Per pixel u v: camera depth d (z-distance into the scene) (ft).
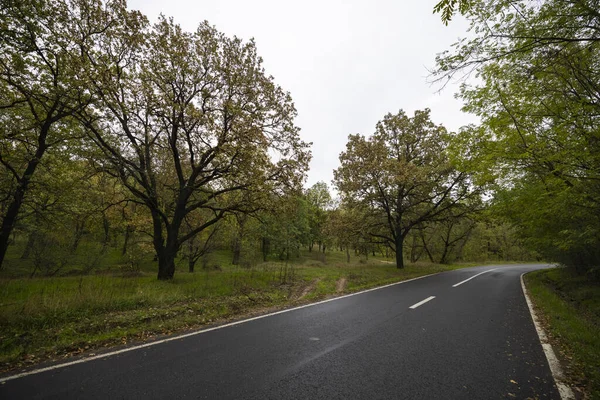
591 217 29.48
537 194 28.76
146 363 14.43
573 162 23.12
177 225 42.78
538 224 34.76
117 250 94.63
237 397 11.23
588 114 21.50
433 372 13.64
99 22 36.86
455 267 91.71
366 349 16.55
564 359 15.62
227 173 41.78
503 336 19.36
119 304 25.66
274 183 44.19
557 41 15.37
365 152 65.98
